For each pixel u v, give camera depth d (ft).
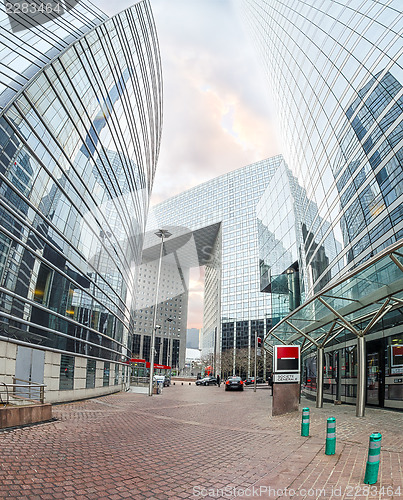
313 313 54.80
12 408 30.25
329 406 58.75
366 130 64.49
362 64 68.08
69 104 58.08
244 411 53.42
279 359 50.03
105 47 74.59
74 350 63.93
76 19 67.26
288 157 124.06
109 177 82.17
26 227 46.93
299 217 113.50
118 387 101.19
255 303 350.23
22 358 45.98
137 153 108.88
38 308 50.34
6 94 42.80
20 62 47.78
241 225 385.50
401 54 56.08
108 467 20.36
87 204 69.15
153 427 36.47
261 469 20.72
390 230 55.06
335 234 79.46
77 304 65.77
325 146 85.15
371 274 38.75
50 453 22.43
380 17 65.36
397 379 47.57
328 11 89.92
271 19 148.05
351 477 18.47
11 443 24.13
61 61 54.85
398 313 47.60
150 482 18.16
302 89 103.14
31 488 16.06
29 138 46.68
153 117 133.08
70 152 59.88
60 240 57.72
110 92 78.33
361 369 43.11
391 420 38.86
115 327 95.81
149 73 118.83
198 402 69.56
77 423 35.94
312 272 99.40
